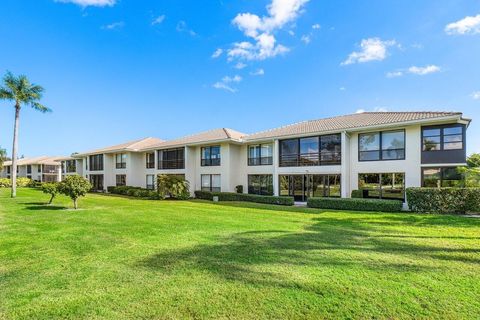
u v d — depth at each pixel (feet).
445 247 22.71
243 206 57.11
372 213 44.88
